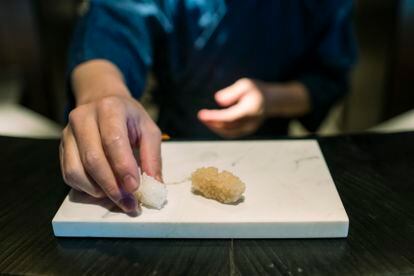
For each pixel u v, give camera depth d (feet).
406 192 1.25
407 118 2.98
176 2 2.05
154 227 1.08
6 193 1.31
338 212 1.09
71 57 1.74
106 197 1.16
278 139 1.51
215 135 2.28
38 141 1.62
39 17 4.10
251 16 2.10
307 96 2.33
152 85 2.41
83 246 1.08
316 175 1.25
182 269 0.99
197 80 2.23
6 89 3.92
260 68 2.27
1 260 1.04
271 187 1.20
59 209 1.13
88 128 1.14
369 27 3.94
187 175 1.27
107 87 1.45
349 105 4.38
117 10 1.92
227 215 1.08
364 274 0.97
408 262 0.99
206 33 2.12
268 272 0.98
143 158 1.23
